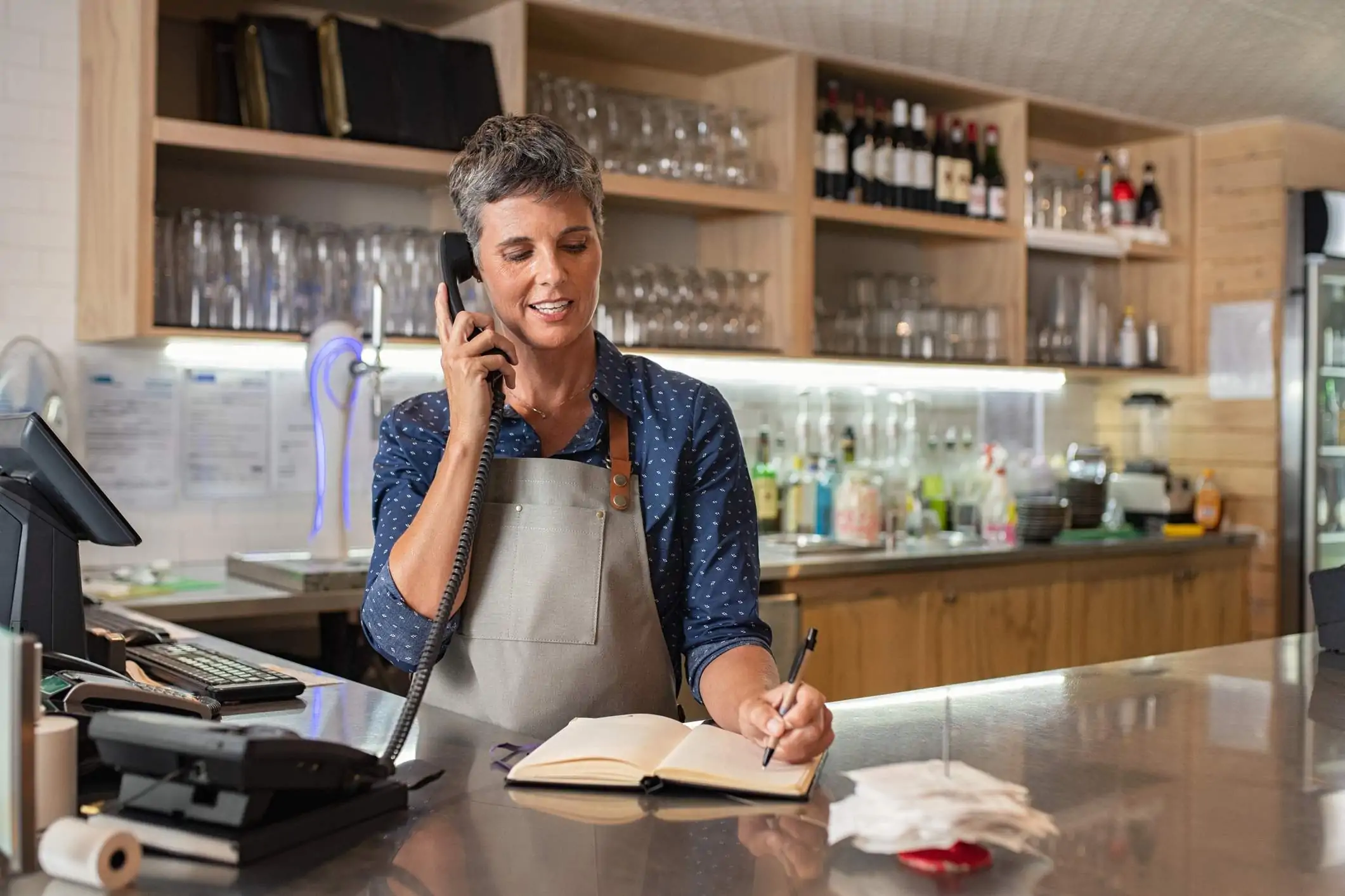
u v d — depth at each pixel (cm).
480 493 146
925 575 377
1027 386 473
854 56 401
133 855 97
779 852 104
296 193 346
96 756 122
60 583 152
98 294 311
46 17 319
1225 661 197
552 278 150
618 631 159
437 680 166
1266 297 480
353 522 350
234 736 103
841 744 140
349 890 96
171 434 335
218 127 295
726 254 409
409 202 366
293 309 318
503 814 114
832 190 402
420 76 323
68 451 148
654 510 163
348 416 318
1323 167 493
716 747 130
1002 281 444
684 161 372
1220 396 492
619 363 168
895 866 101
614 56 388
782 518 422
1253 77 425
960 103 446
